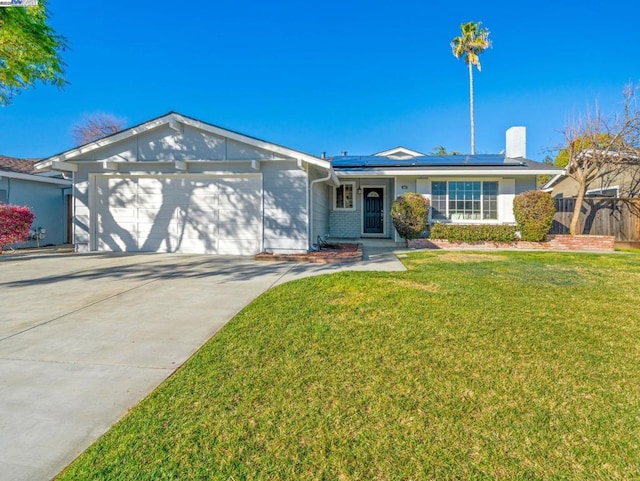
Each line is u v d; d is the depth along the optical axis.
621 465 1.80
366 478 1.73
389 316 4.11
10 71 10.07
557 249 11.83
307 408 2.33
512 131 16.80
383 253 10.62
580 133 13.07
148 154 10.05
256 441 2.01
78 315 4.41
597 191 15.87
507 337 3.47
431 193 13.35
